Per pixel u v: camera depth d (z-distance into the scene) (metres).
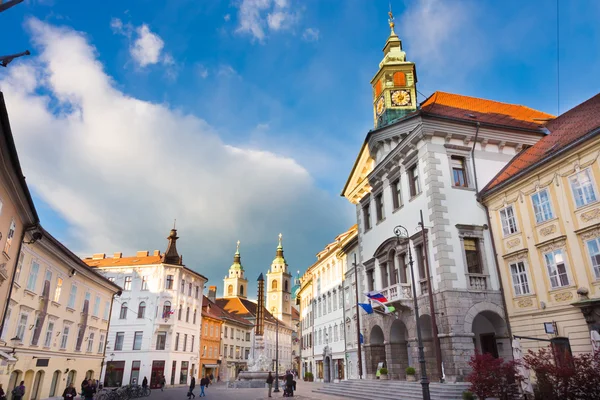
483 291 23.09
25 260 23.47
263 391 41.56
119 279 58.56
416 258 26.08
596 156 18.77
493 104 34.44
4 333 21.77
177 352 57.75
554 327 19.77
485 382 16.17
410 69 33.03
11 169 16.48
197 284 65.44
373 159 33.56
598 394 13.56
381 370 28.03
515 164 25.78
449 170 25.89
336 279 49.00
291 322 132.12
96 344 36.94
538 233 21.39
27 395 25.30
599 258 18.33
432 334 24.03
